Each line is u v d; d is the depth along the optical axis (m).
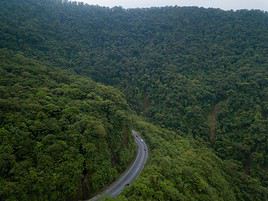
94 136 59.06
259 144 112.62
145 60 166.50
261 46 172.00
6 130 51.03
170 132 107.75
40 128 54.41
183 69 158.50
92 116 64.62
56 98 66.69
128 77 152.50
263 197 87.00
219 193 69.31
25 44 130.25
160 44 185.88
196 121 123.38
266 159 109.31
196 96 134.25
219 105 132.50
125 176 63.09
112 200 49.06
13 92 63.72
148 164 68.62
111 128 66.50
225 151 111.94
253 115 122.19
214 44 176.88
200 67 159.62
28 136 51.94
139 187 52.84
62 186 49.06
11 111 56.16
